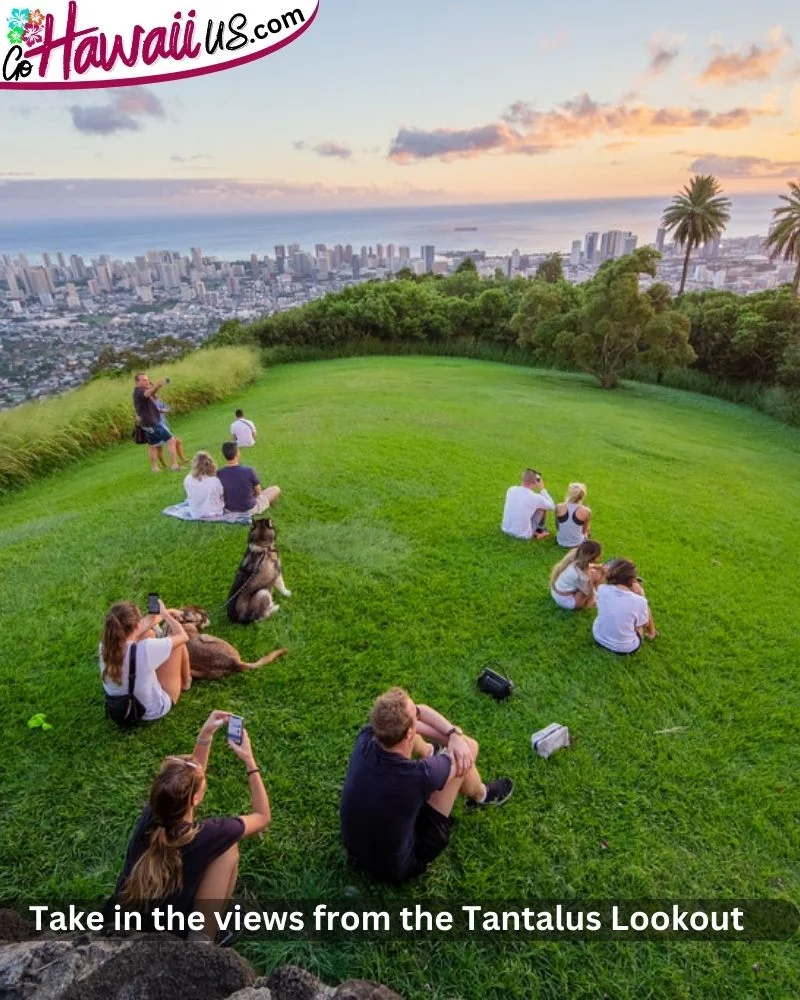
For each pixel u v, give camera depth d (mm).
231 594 5574
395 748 2996
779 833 3715
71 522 8000
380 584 6418
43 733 4199
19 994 2119
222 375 21109
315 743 4203
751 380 33750
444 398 19812
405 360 33594
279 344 35469
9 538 7734
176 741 4152
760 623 6320
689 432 20906
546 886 3320
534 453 13242
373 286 39906
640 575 7320
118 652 4027
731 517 10406
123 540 7262
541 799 3857
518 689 4910
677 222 53281
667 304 30234
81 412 15242
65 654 5098
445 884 3295
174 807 2604
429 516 8375
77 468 13859
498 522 8336
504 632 5691
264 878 3268
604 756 4266
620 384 32312
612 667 5262
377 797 2922
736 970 2969
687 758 4281
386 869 3102
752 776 4152
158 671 4270
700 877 3424
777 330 31922
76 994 2104
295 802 3736
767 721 4723
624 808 3832
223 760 4008
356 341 36844
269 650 5219
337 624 5641
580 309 31109
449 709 4645
